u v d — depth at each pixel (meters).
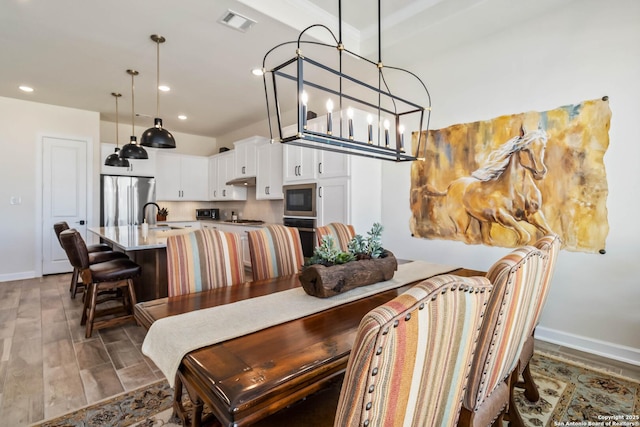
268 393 0.76
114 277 2.72
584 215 2.36
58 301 3.55
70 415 1.70
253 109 5.01
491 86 2.83
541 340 2.59
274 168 4.80
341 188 3.54
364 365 0.50
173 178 6.30
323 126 3.83
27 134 4.63
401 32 2.94
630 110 2.18
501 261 0.96
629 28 2.19
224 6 2.44
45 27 2.71
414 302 0.56
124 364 2.22
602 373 2.09
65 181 4.92
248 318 1.21
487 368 0.99
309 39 2.90
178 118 5.55
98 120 5.16
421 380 0.62
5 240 4.51
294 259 2.23
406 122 3.48
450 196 3.10
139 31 2.77
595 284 2.34
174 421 1.66
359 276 1.59
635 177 2.17
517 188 2.67
